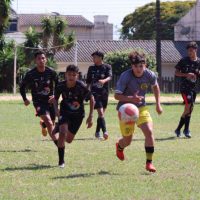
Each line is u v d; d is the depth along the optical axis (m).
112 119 44.41
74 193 17.62
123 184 18.95
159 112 21.48
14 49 96.75
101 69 31.83
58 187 18.47
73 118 23.11
